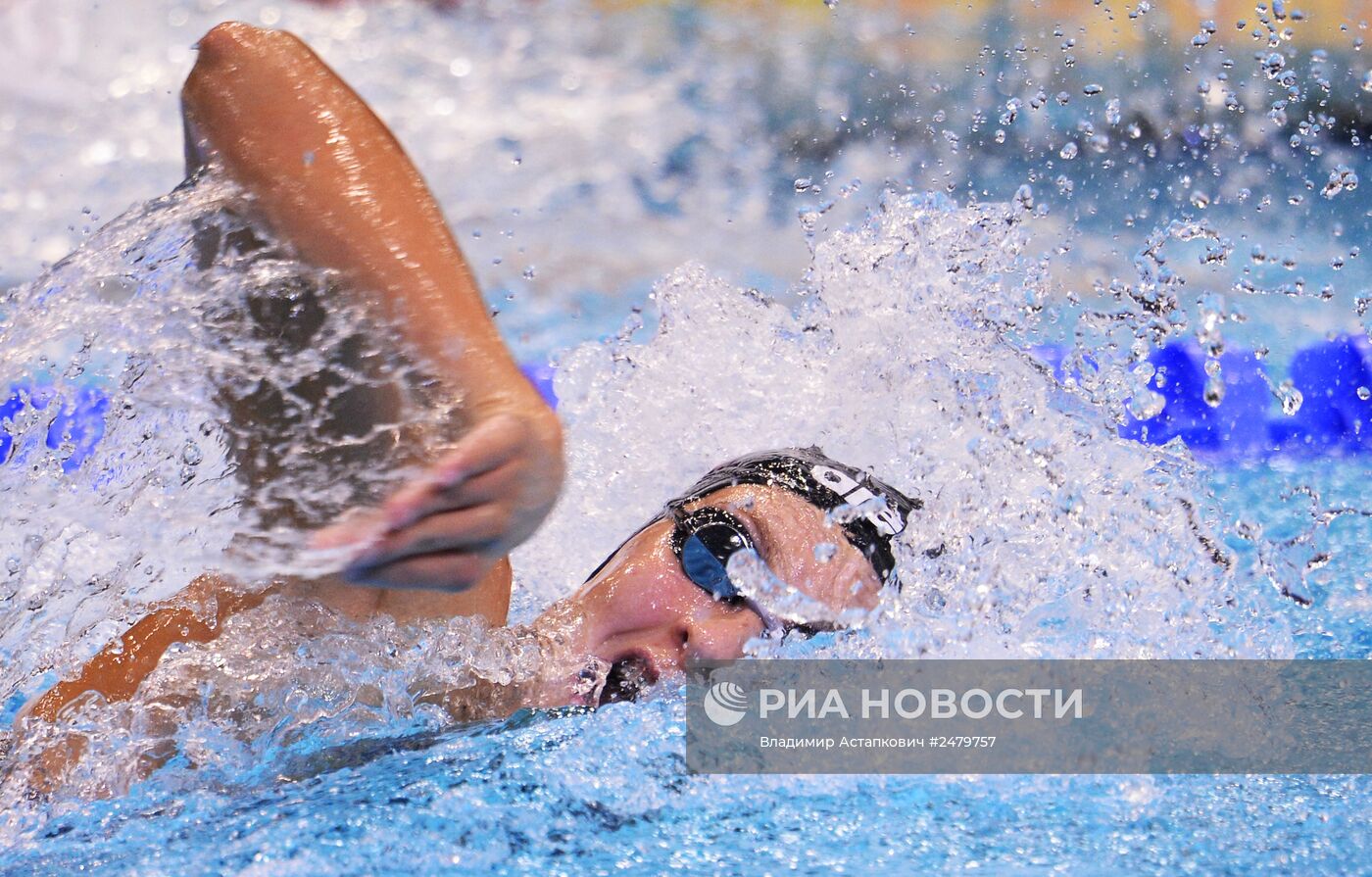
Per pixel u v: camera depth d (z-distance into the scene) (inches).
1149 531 194.2
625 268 561.6
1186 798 140.6
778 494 188.5
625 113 730.8
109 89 676.1
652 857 124.8
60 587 162.2
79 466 158.1
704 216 620.1
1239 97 649.6
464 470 111.2
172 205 141.0
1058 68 711.1
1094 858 124.6
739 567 179.9
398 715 167.2
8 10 701.3
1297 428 368.8
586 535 271.1
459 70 761.6
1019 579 185.8
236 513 138.9
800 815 136.4
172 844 127.4
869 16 818.2
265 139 135.7
